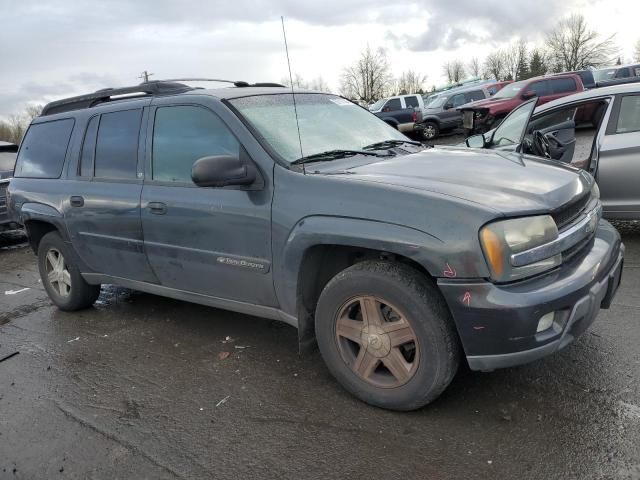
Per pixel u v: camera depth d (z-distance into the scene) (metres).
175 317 4.54
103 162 4.09
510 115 6.02
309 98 3.91
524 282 2.46
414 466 2.44
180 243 3.52
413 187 2.64
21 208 4.79
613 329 3.56
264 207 3.03
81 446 2.81
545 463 2.38
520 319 2.38
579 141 6.87
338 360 2.98
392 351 2.76
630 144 5.19
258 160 3.11
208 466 2.56
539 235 2.48
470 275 2.40
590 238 2.89
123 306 4.94
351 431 2.74
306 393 3.14
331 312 2.91
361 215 2.65
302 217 2.86
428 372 2.64
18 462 2.72
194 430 2.86
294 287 3.01
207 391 3.26
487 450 2.50
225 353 3.76
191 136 3.48
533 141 5.00
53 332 4.49
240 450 2.66
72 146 4.37
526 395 2.90
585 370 3.09
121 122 3.97
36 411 3.20
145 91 3.97
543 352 2.47
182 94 3.63
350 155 3.36
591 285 2.58
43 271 4.98
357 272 2.77
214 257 3.35
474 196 2.54
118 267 4.14
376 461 2.50
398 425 2.75
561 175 3.00
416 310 2.60
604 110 5.46
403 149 3.68
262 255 3.11
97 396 3.32
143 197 3.68
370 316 2.79
